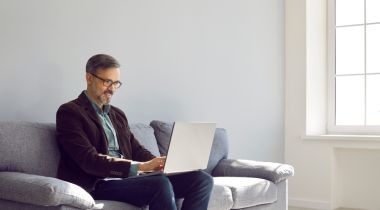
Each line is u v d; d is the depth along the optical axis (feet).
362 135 16.49
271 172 12.03
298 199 16.93
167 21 13.73
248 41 16.28
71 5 11.17
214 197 9.78
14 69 10.02
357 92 17.15
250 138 16.29
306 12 16.93
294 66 17.08
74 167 8.71
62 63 10.96
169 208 8.18
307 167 16.79
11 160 8.33
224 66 15.51
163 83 13.56
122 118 10.00
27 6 10.27
